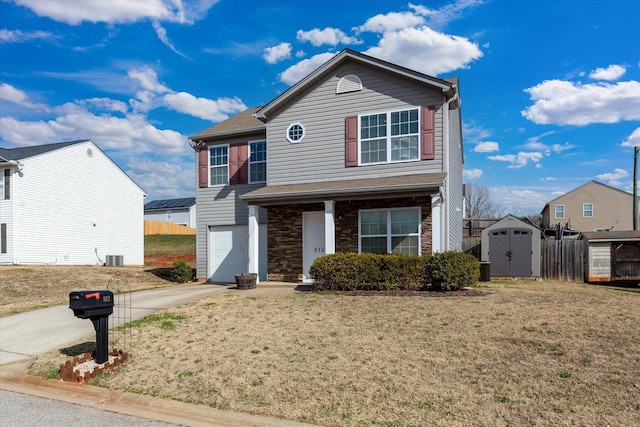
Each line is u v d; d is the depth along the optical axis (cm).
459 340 669
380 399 483
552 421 417
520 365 563
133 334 791
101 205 2767
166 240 4088
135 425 461
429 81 1272
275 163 1500
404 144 1324
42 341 815
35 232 2322
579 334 678
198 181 1773
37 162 2347
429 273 1102
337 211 1384
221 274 1717
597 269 1645
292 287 1291
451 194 1455
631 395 468
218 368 604
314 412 462
